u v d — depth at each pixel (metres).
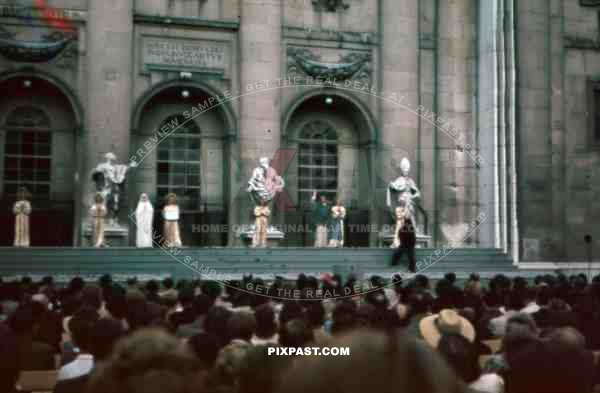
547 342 5.42
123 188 35.84
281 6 39.84
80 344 8.78
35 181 37.59
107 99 36.78
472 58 41.78
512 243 39.66
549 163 40.69
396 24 40.81
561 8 41.28
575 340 5.74
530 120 40.56
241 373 6.04
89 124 36.62
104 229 35.34
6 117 37.38
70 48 36.81
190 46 38.59
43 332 12.37
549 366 5.21
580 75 41.53
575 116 41.38
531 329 8.98
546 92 40.81
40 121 37.72
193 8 38.69
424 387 2.82
